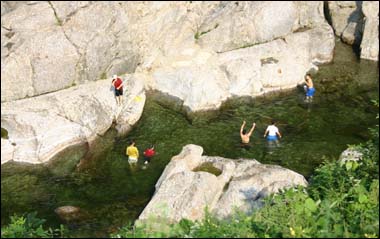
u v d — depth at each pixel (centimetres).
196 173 1845
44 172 2273
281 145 2423
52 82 2722
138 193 2077
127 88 2861
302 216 895
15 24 2802
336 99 2870
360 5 3641
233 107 2836
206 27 3341
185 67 3028
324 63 3369
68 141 2458
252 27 3300
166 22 3328
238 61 3083
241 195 1769
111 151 2430
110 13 2967
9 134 2439
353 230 868
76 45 2781
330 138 2469
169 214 1688
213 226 869
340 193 1002
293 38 3391
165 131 2605
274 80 3003
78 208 1966
